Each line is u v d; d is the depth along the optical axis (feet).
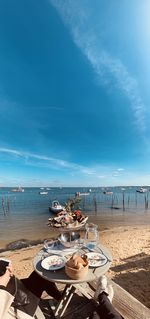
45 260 8.39
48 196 379.14
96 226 10.73
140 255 26.22
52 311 9.65
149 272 20.08
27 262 28.60
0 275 7.46
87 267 7.30
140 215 120.57
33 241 55.36
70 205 10.71
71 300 10.29
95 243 10.16
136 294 15.76
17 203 237.25
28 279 9.57
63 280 7.02
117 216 115.55
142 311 8.50
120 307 8.72
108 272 20.51
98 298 8.21
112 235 48.21
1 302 6.93
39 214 134.10
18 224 93.81
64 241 9.70
